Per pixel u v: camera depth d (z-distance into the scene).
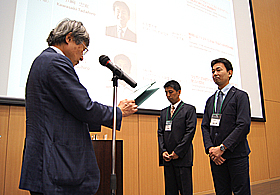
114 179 1.10
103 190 1.63
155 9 3.30
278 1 5.76
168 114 2.40
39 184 0.83
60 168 0.86
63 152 0.88
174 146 2.22
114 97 1.24
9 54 2.16
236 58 4.33
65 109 0.94
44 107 0.90
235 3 4.60
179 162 2.13
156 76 3.12
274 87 5.00
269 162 4.40
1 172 2.01
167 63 3.27
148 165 2.84
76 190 0.89
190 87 3.48
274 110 4.85
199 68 3.67
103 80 2.63
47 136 0.87
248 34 4.69
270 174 4.35
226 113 1.89
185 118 2.27
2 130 2.07
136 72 2.94
